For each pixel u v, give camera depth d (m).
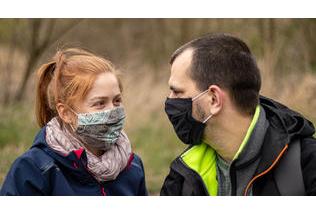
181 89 3.16
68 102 3.21
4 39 11.70
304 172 2.98
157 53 14.09
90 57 3.29
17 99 11.09
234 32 11.59
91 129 3.20
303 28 11.09
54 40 12.09
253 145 3.03
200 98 3.12
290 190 2.95
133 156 3.45
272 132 3.06
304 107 8.72
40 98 3.40
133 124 9.81
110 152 3.30
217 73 3.09
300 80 9.93
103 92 3.19
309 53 11.05
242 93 3.09
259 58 10.64
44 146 3.18
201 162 3.24
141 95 10.91
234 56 3.11
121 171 3.36
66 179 3.17
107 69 3.25
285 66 10.48
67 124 3.30
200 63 3.12
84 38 15.16
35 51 11.45
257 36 11.03
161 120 9.88
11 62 11.51
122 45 15.00
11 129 8.70
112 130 3.25
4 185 3.10
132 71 12.63
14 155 7.38
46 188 3.10
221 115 3.11
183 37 13.57
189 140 3.21
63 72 3.24
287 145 2.98
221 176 3.21
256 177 3.01
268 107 3.21
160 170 7.83
